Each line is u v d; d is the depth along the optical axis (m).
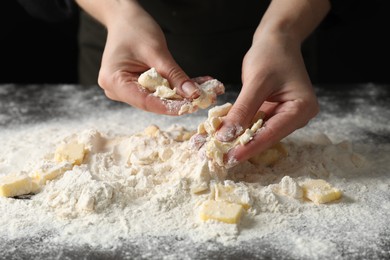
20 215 0.59
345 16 0.96
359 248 0.54
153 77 0.67
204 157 0.63
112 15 0.75
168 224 0.57
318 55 1.52
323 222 0.58
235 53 1.00
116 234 0.56
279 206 0.59
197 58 1.00
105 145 0.71
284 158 0.68
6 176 0.64
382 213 0.59
